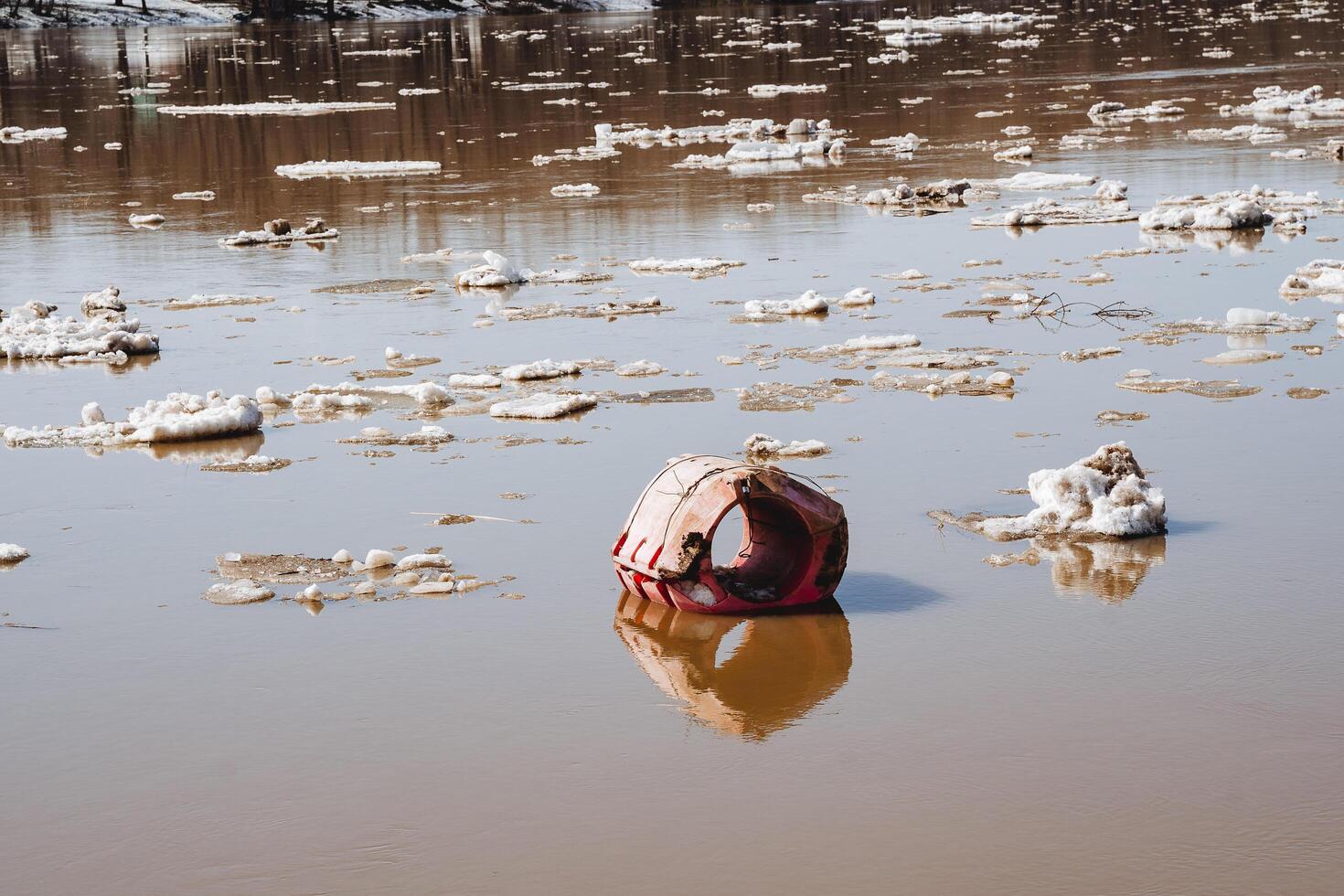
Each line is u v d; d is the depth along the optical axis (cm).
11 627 777
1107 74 4222
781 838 556
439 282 1762
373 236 2105
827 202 2253
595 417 1159
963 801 579
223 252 2016
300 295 1714
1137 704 654
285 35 7838
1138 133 2938
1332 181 2217
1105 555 838
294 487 1007
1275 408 1105
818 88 4153
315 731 653
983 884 522
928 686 682
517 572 836
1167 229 1908
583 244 1983
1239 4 7419
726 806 581
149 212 2406
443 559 849
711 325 1477
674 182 2523
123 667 724
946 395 1181
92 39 7600
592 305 1598
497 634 754
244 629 766
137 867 552
